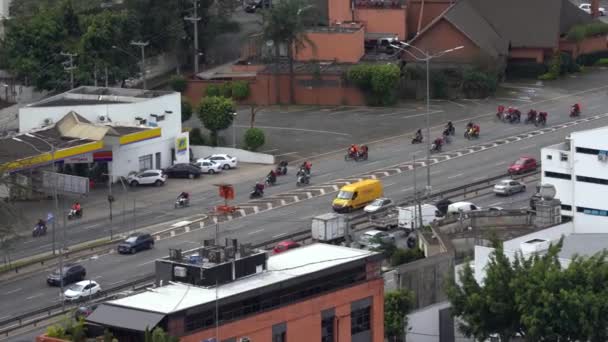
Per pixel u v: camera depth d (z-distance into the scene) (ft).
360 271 476.13
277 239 618.03
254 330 441.68
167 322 419.95
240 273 452.76
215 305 431.02
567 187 625.82
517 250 523.70
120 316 423.23
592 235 569.64
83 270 583.17
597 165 616.39
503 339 502.38
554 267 496.23
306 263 470.80
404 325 515.09
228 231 648.38
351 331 473.26
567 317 482.69
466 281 506.89
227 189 625.00
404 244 624.18
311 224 648.38
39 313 532.73
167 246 628.69
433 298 538.88
